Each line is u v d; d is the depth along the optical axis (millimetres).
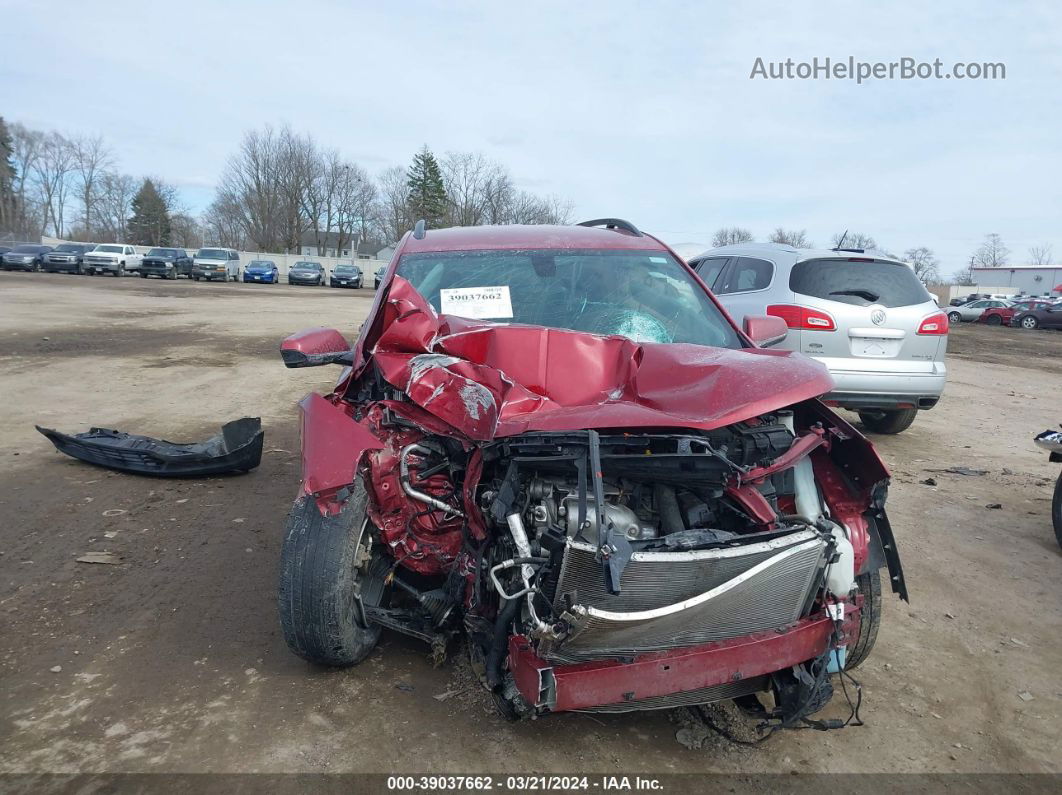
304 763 2920
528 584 2732
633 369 3355
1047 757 3199
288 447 7539
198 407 9219
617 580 2514
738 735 3223
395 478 3289
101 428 7281
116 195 99438
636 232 5031
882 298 7918
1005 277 76938
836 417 3172
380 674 3518
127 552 4855
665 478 2918
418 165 69375
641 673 2715
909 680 3750
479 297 4270
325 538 3154
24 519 5340
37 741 2994
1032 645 4133
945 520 6039
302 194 84062
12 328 16312
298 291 40969
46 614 4027
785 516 3072
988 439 9164
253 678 3469
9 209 88500
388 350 3502
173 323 19375
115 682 3414
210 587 4398
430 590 3564
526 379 3312
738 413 2875
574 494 2908
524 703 2867
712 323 4285
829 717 3398
